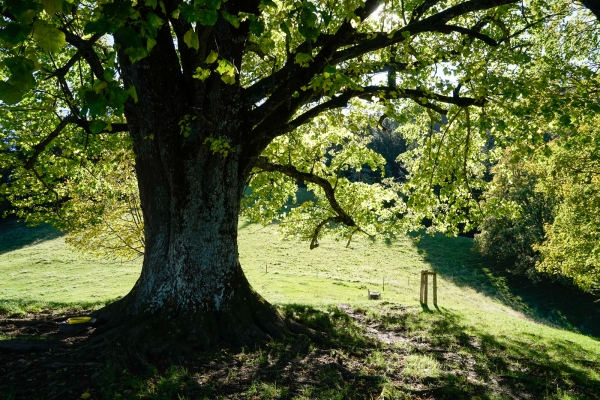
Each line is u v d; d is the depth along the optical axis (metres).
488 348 10.45
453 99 9.98
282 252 41.53
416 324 12.61
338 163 15.62
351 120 9.98
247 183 12.92
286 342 8.70
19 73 2.54
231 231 9.30
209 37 7.76
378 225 15.30
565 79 9.10
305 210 16.25
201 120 8.41
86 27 2.71
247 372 7.11
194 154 8.65
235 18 3.55
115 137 13.35
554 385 8.02
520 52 9.35
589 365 10.00
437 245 46.31
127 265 37.34
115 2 2.78
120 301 9.62
